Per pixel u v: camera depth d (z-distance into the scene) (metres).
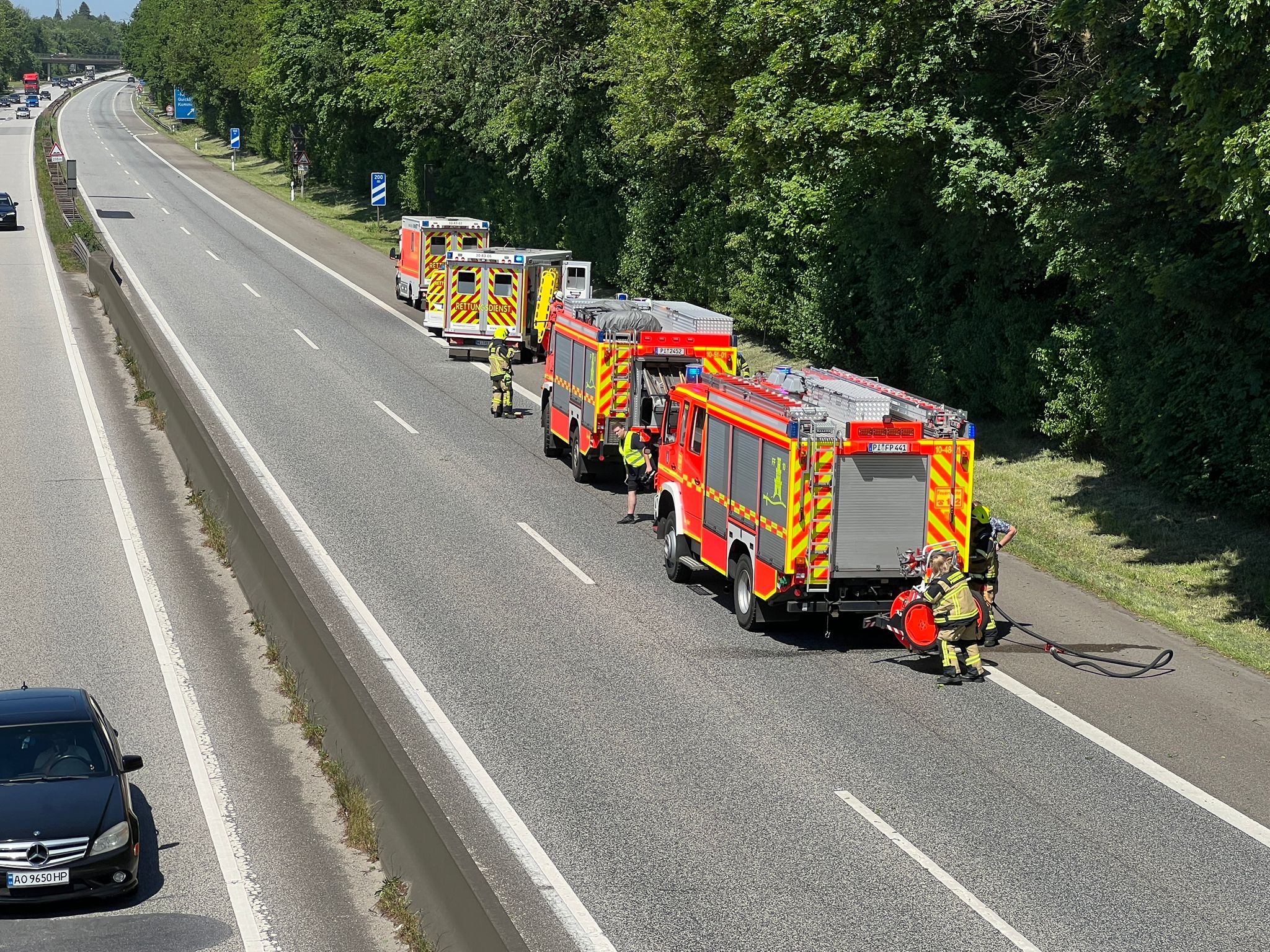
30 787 10.89
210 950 9.96
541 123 46.88
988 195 22.66
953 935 10.16
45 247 56.97
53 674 15.51
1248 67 14.62
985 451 25.84
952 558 15.62
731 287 37.19
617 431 23.61
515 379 34.72
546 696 14.93
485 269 36.41
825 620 17.58
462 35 50.09
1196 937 10.19
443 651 16.23
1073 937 10.16
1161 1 14.73
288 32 75.31
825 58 23.70
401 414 30.09
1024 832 11.88
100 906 10.63
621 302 25.88
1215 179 14.95
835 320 31.34
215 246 58.81
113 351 36.34
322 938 10.19
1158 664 16.06
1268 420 19.38
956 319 27.06
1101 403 23.17
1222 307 18.23
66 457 25.73
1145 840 11.79
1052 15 17.83
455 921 9.45
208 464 22.69
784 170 29.30
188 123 156.25
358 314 43.78
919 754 13.55
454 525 21.75
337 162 81.62
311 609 15.26
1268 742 13.95
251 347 37.34
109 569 19.39
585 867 11.18
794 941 10.06
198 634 16.92
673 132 35.72
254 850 11.58
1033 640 16.98
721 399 18.03
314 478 24.25
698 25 29.16
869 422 16.08
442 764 13.17
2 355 35.41
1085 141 19.41
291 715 14.43
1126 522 21.23
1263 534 20.20
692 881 10.95
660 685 15.35
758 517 16.88
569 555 20.47
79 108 183.88
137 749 13.59
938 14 22.47
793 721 14.36
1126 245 19.56
